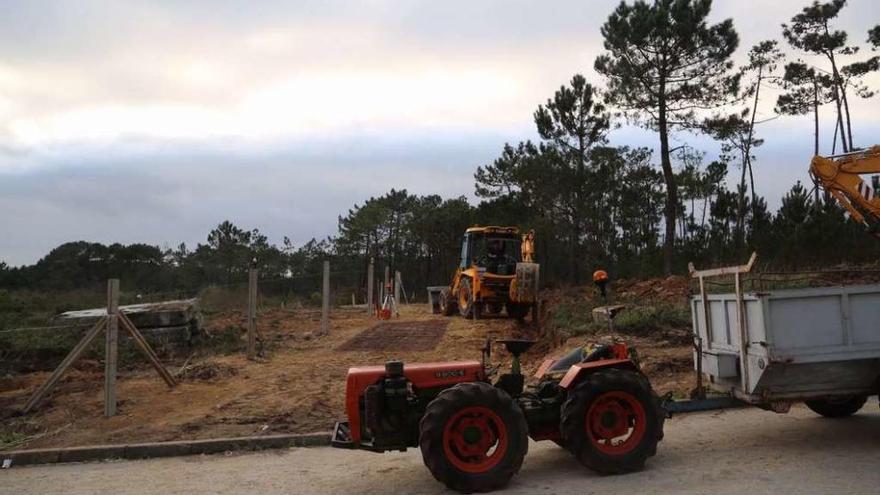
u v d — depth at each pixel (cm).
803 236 2175
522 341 698
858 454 667
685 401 726
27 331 1495
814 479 597
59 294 2611
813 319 645
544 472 666
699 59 2942
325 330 1853
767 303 641
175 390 1123
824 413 816
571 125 3653
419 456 763
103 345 1483
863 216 988
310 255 6103
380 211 6116
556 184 3625
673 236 2970
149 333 1566
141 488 676
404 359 1386
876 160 984
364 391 646
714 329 741
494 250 2277
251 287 1422
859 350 646
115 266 4919
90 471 752
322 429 875
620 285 2303
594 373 657
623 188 3844
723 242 2666
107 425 921
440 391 664
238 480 693
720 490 581
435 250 5569
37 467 781
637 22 2856
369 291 2450
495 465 611
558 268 3825
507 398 624
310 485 667
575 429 637
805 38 3538
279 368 1297
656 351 1223
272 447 825
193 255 5428
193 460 786
